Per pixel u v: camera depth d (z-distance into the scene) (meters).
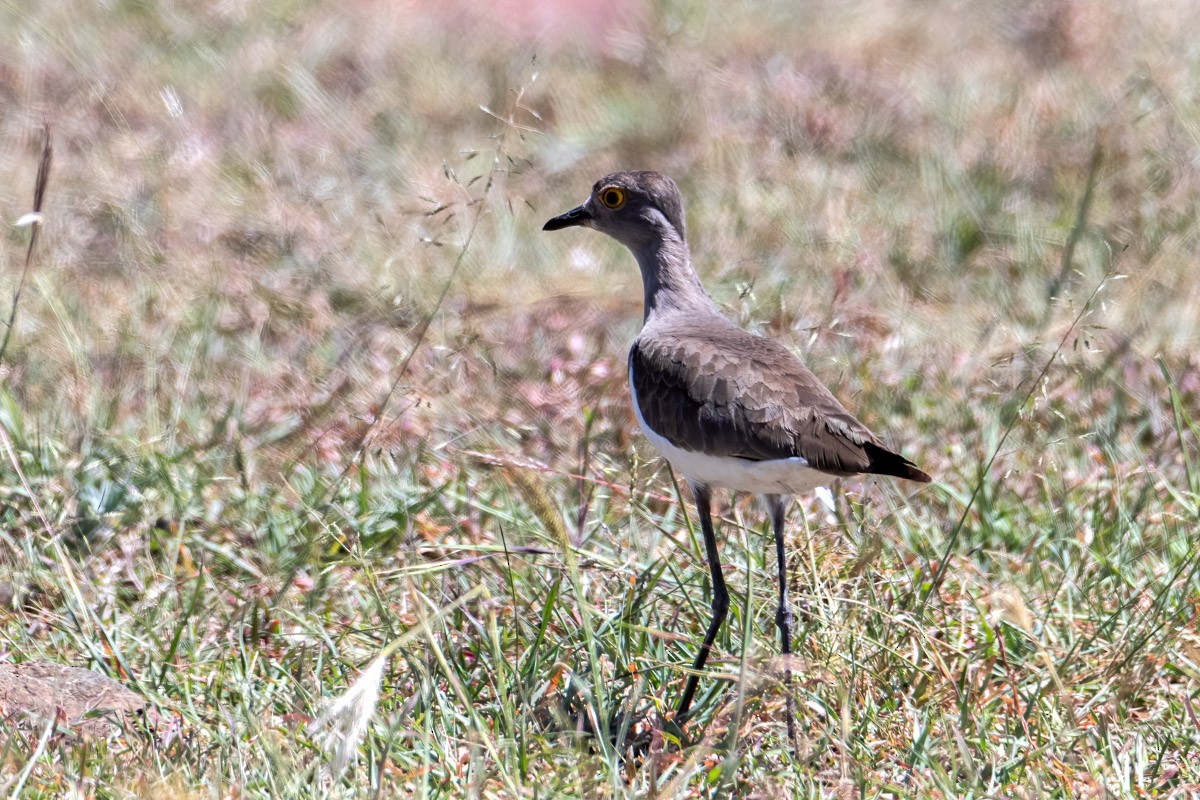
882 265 16.05
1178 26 23.44
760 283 15.53
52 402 12.39
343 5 26.30
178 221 16.70
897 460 8.59
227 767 7.82
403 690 8.86
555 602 9.35
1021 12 24.55
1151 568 10.22
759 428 8.70
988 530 10.84
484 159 19.62
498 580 10.12
